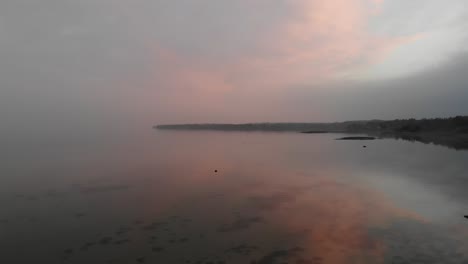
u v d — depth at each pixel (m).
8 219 12.56
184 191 17.19
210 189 17.64
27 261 8.91
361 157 30.62
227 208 13.81
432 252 9.02
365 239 10.07
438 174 20.53
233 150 40.94
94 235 10.79
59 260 8.93
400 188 17.05
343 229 11.00
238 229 11.17
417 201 14.41
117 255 9.18
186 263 8.61
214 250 9.41
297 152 37.22
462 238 10.01
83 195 16.42
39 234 10.93
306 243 9.84
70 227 11.59
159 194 16.55
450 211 12.82
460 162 25.50
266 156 33.59
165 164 27.98
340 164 26.39
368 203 14.29
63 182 19.81
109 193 16.84
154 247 9.72
